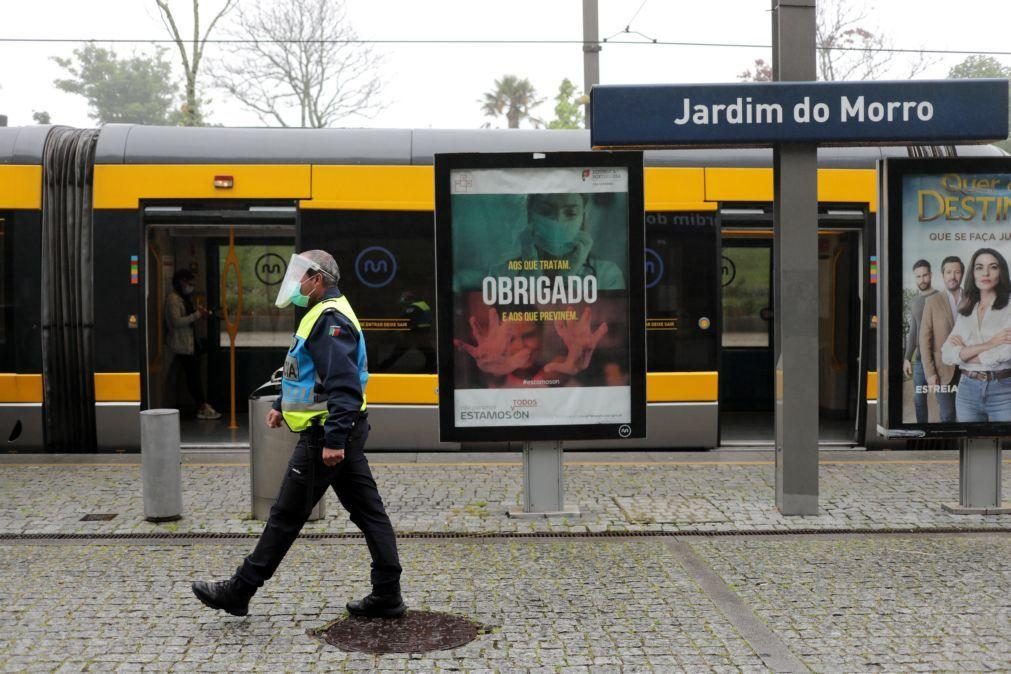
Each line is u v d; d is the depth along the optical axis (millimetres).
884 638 5305
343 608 5762
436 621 5559
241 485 9031
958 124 7535
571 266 7730
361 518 5582
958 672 4852
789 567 6625
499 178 7680
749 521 7770
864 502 8391
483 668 4887
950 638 5309
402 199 10586
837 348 12062
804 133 7543
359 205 10578
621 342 7770
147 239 10688
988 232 7816
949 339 7844
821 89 7516
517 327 7734
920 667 4910
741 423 12297
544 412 7754
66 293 10609
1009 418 7863
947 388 7867
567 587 6188
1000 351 7844
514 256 7711
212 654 5047
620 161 7707
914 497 8578
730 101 7535
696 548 7098
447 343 7699
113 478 9297
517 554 6930
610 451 10844
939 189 7793
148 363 10734
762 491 8789
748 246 12898
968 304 7844
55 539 7293
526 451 7895
